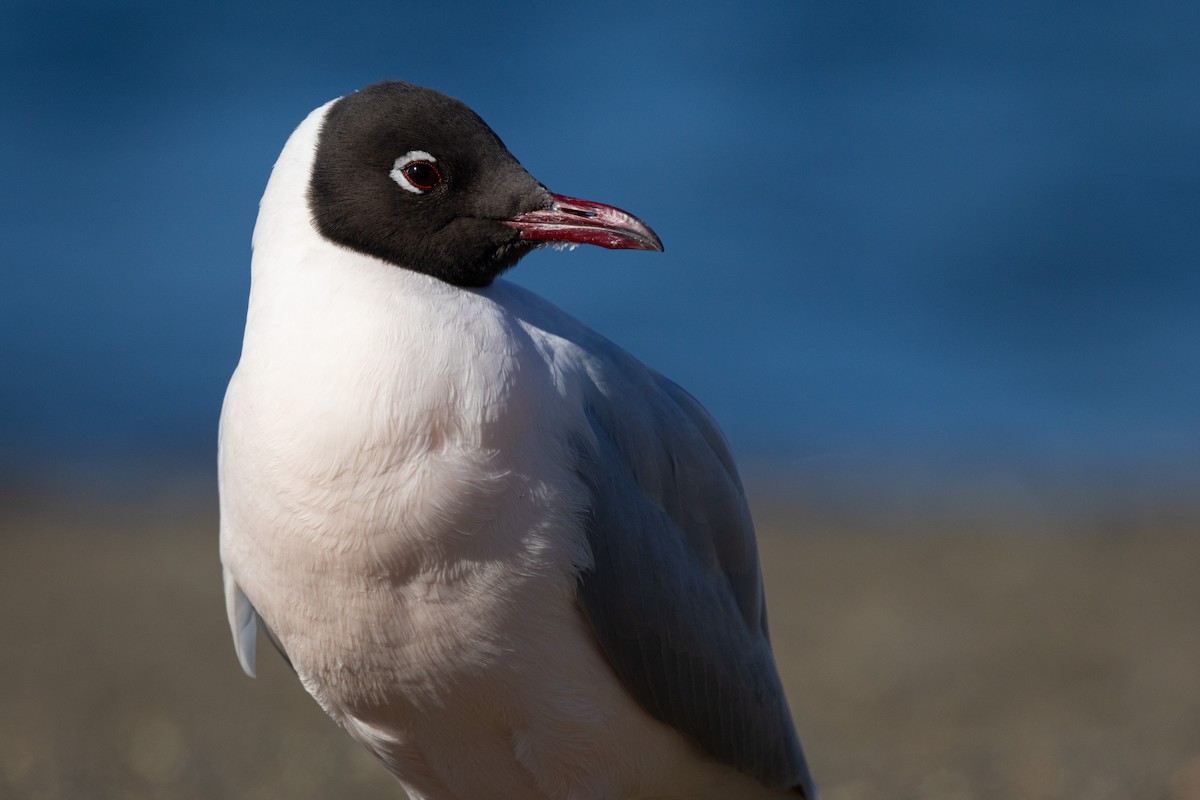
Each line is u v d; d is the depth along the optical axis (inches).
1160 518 761.6
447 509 255.3
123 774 415.2
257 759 433.4
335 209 278.2
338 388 255.3
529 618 265.3
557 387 273.0
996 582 663.1
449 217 282.0
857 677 538.6
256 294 277.3
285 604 268.5
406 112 281.4
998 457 887.1
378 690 273.6
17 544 727.7
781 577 674.8
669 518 295.4
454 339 260.1
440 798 300.2
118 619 613.9
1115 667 543.5
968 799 387.9
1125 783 394.3
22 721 476.7
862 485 837.2
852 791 400.8
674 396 312.8
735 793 321.7
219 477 285.0
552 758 281.0
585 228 286.4
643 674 282.8
